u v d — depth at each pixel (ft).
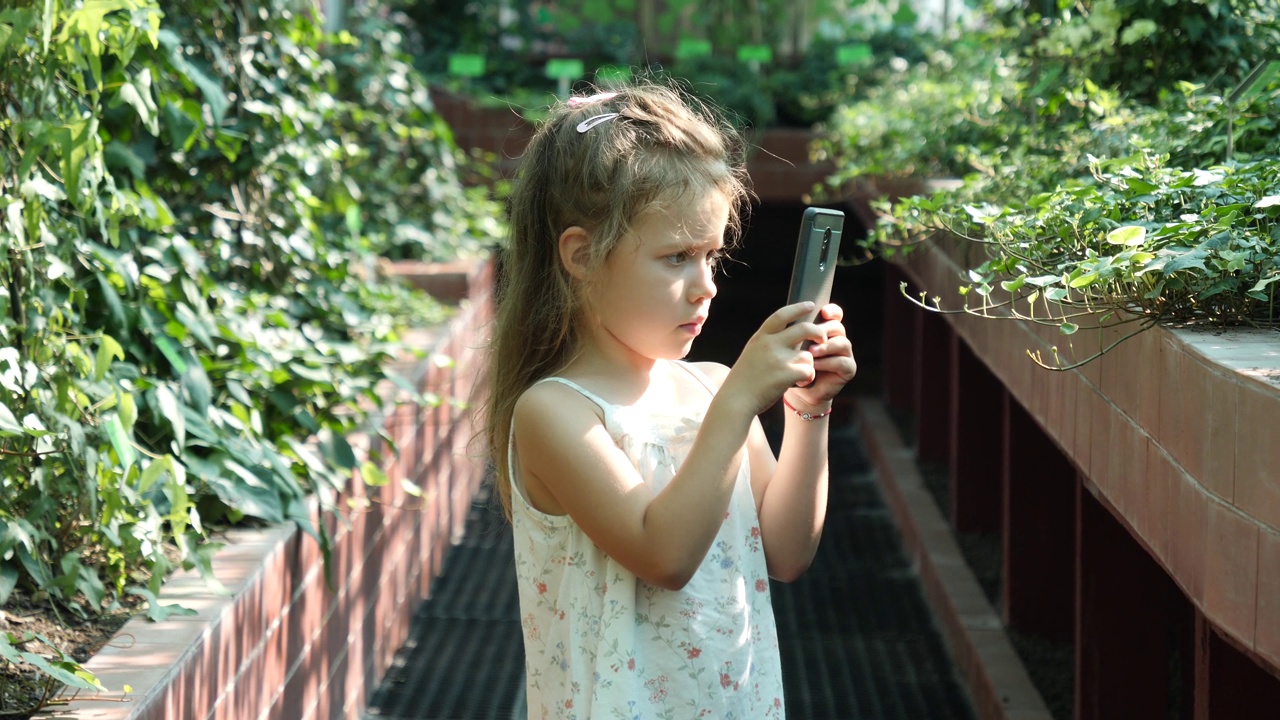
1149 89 10.74
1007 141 11.75
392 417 12.33
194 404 8.73
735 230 5.50
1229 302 5.61
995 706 10.68
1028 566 12.17
